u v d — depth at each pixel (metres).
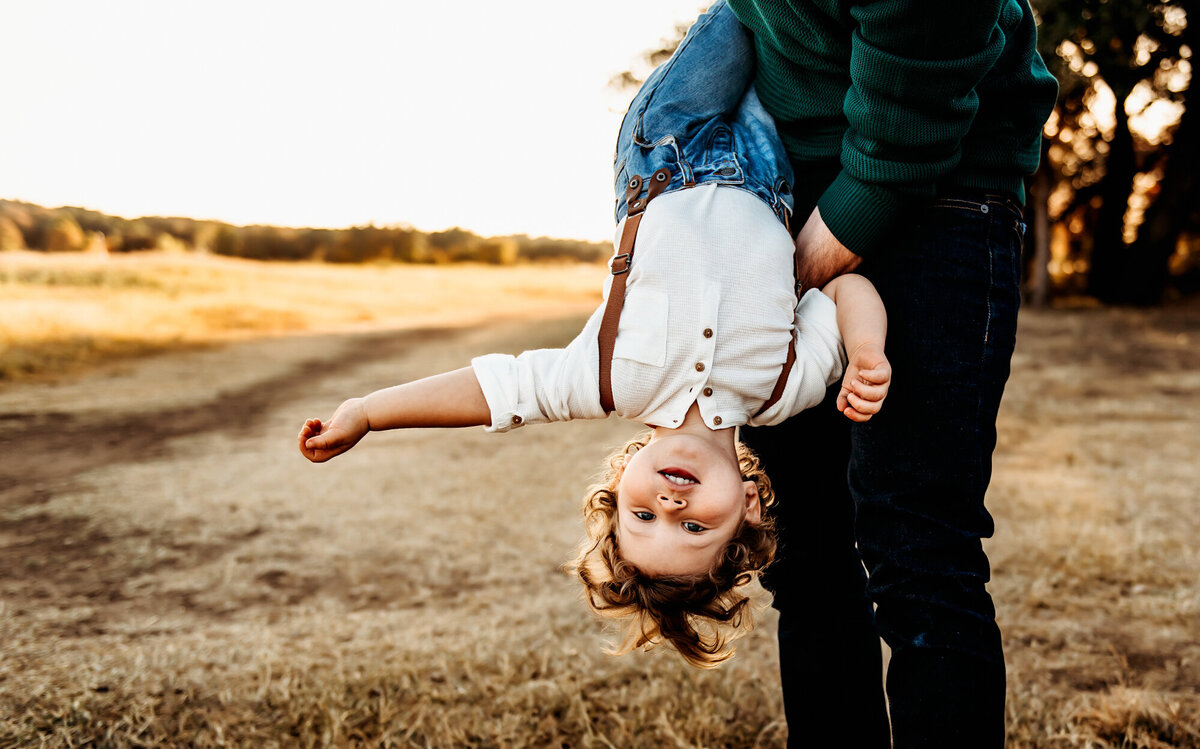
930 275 1.38
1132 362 9.81
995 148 1.38
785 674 1.76
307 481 5.43
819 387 1.43
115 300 18.78
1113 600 3.05
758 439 1.72
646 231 1.43
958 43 1.19
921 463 1.36
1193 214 18.28
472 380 1.41
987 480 1.40
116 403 9.16
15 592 3.49
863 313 1.36
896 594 1.35
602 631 2.87
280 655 2.71
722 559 1.46
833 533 1.72
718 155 1.49
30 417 8.30
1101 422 6.52
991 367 1.38
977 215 1.38
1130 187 17.64
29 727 2.22
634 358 1.38
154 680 2.50
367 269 43.16
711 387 1.38
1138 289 17.28
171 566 3.82
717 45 1.55
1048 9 11.21
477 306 27.44
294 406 8.98
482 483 5.23
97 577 3.68
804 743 1.75
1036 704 2.28
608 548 1.57
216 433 7.45
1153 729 2.17
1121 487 4.55
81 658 2.69
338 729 2.24
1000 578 3.28
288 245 53.12
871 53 1.24
